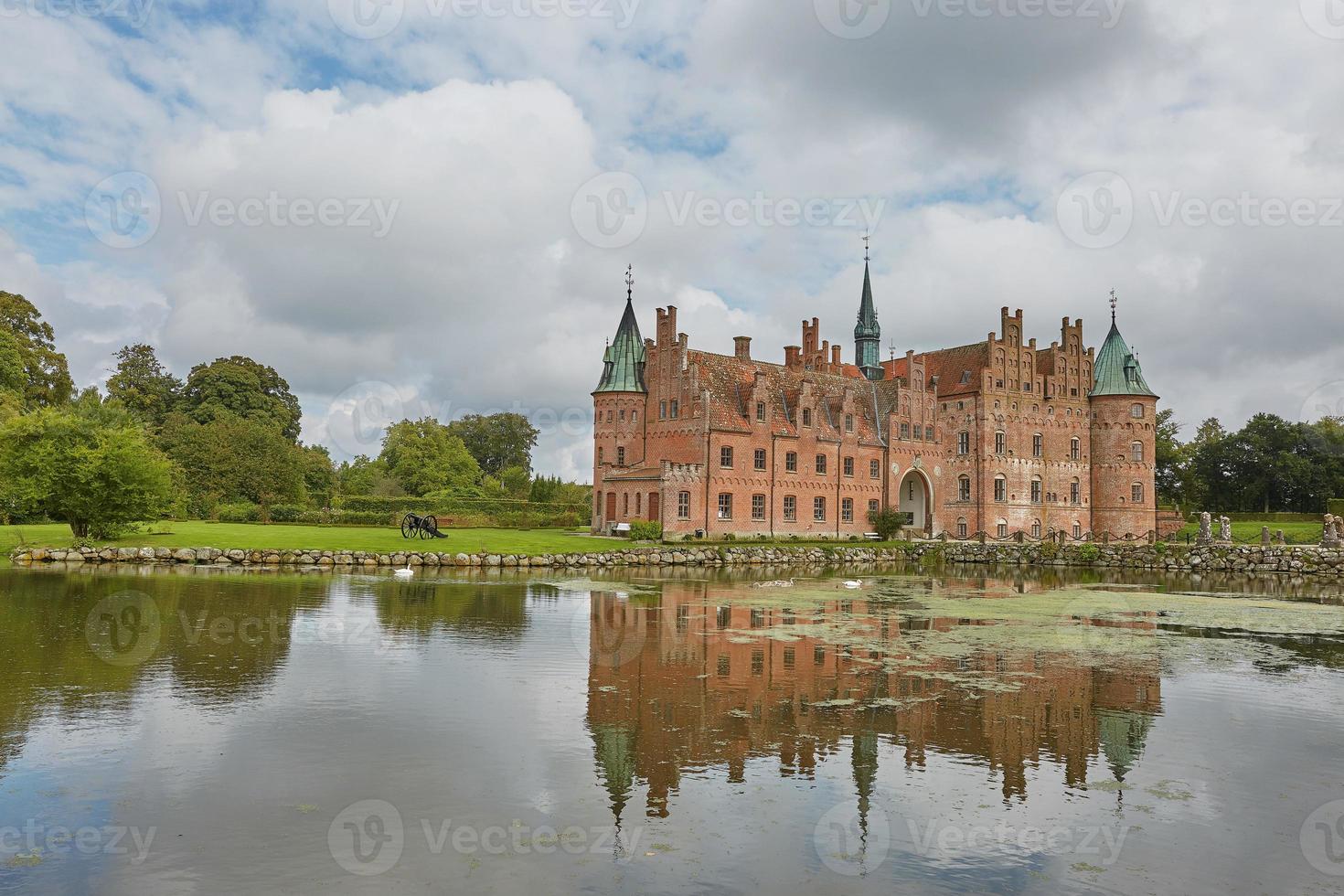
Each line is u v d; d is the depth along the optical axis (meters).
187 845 10.76
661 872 10.23
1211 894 10.00
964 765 14.19
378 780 13.00
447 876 10.05
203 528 57.75
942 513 80.69
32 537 50.22
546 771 13.52
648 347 70.94
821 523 72.38
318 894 9.59
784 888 9.91
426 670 20.16
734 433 67.06
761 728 16.11
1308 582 51.78
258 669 19.86
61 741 14.43
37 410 53.47
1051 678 20.89
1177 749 15.36
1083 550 64.81
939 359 86.69
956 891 9.95
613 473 69.31
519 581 41.16
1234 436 101.50
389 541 52.59
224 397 96.88
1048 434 82.25
